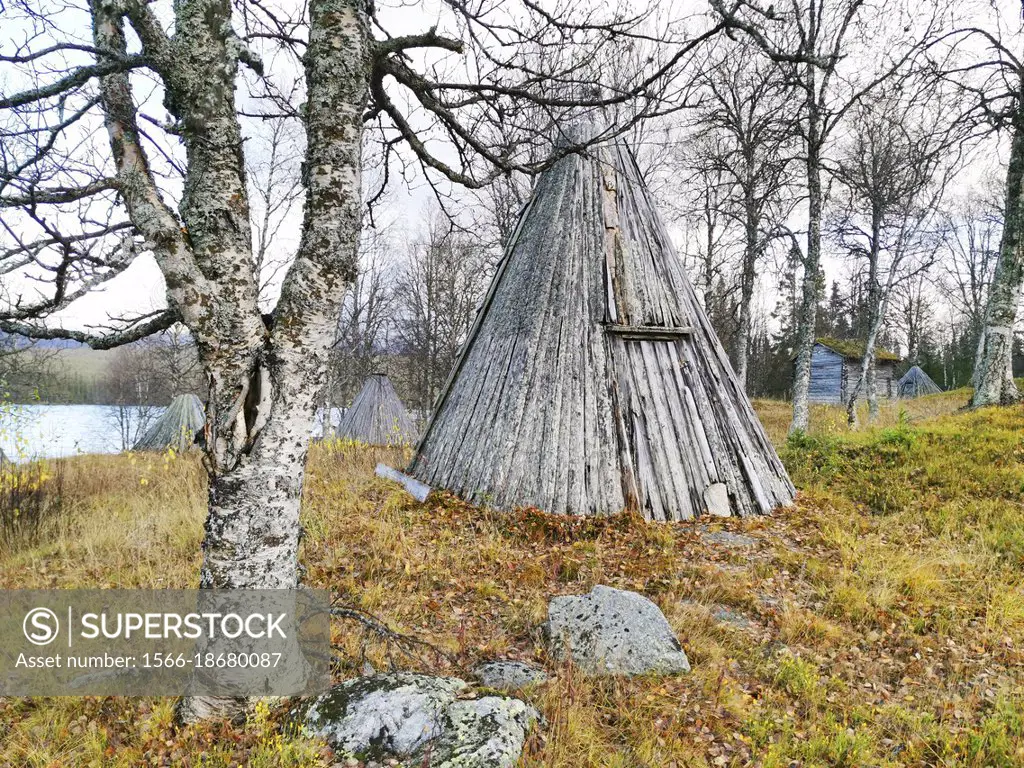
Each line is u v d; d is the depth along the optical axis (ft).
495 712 10.43
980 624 16.70
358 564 18.80
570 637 14.35
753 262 53.21
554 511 24.08
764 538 23.18
